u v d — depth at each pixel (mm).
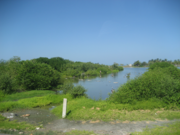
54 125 7801
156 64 33625
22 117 9445
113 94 12156
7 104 12023
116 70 90375
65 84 19031
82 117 8719
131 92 11453
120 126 7250
